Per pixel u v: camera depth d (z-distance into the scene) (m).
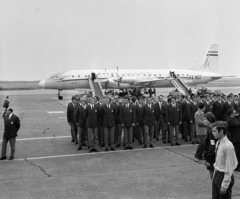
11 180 8.75
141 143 14.07
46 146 13.70
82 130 12.95
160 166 10.12
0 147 13.61
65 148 13.27
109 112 12.62
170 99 13.59
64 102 41.00
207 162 7.30
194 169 9.70
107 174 9.26
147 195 7.46
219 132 5.67
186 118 14.37
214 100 16.59
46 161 10.97
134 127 14.88
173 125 13.45
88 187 8.07
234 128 9.50
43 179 8.82
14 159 11.30
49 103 39.22
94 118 12.43
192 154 11.85
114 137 14.16
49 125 20.36
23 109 31.33
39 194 7.58
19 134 16.91
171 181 8.52
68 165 10.38
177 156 11.54
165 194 7.53
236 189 7.86
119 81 43.44
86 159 11.22
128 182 8.46
